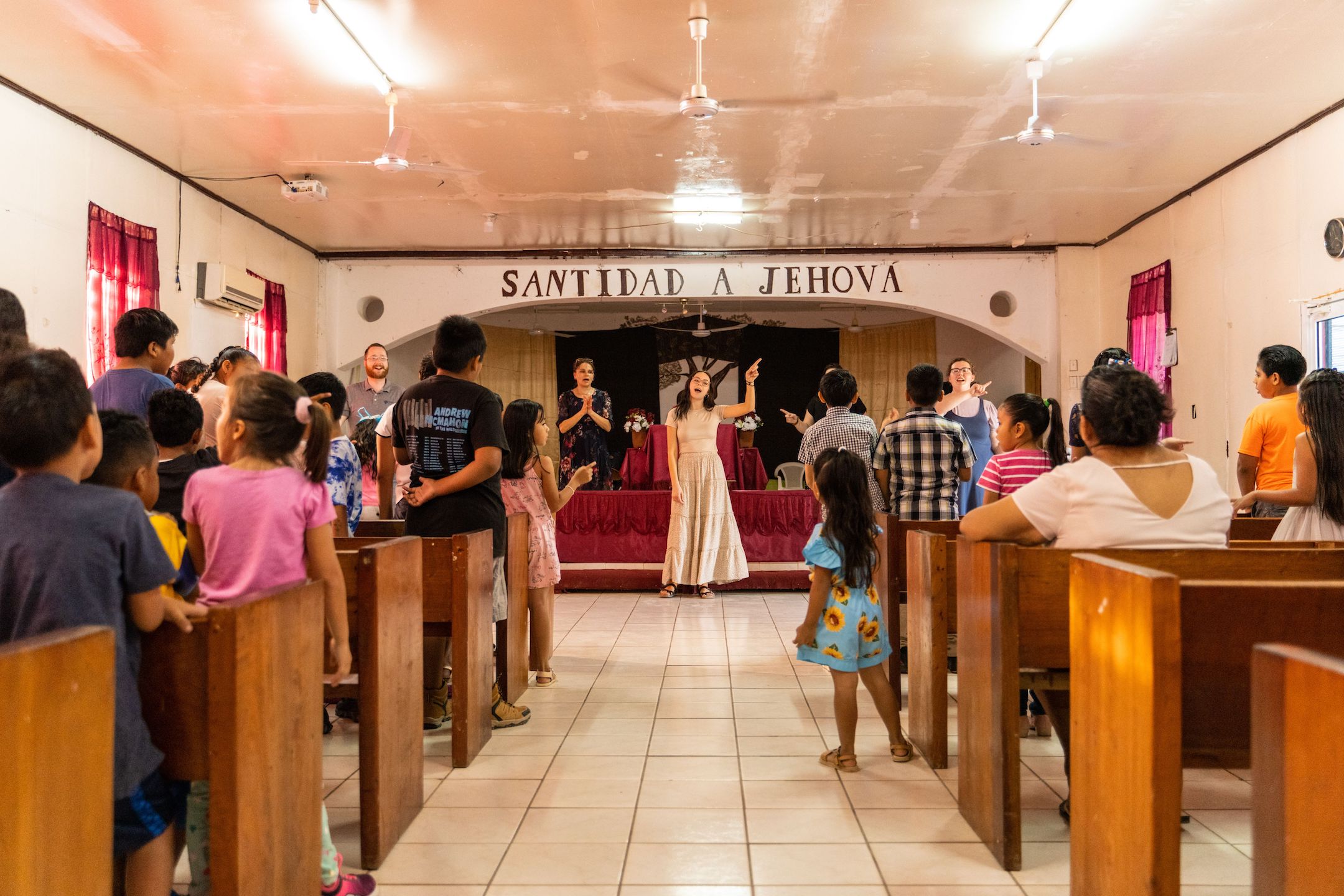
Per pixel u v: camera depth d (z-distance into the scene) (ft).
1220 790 10.90
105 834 4.98
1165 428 29.58
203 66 18.49
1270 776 4.69
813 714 14.05
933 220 31.42
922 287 35.60
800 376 51.11
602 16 16.24
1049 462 12.64
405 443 12.80
